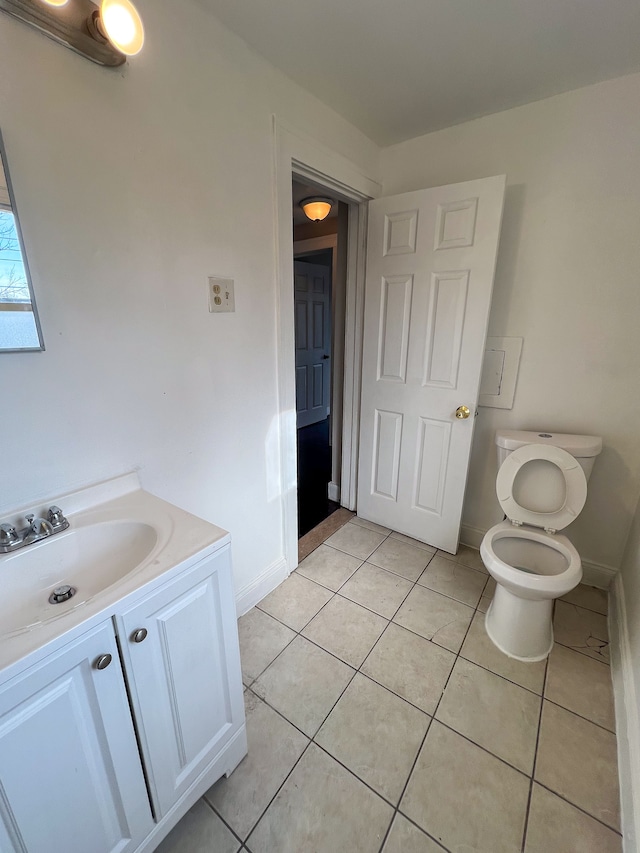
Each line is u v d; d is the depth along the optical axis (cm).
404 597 189
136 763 86
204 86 122
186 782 100
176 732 95
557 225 176
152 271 118
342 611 180
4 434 93
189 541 96
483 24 124
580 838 102
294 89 155
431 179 204
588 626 173
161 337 124
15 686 63
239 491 166
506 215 186
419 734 127
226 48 127
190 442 140
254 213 147
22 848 69
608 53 138
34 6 82
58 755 72
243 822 105
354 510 273
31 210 90
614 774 116
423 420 216
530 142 175
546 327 187
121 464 120
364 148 202
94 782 79
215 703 105
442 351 201
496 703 137
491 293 182
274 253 159
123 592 78
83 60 94
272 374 170
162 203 117
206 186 128
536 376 194
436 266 193
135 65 104
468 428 201
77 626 70
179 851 99
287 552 201
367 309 222
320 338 496
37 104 88
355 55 139
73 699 73
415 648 160
